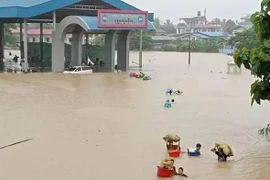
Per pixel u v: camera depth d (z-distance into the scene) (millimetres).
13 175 15242
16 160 16859
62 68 47656
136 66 58906
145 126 22578
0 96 31234
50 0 46344
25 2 49531
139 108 27406
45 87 35906
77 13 52719
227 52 103312
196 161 17078
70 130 21500
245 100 31078
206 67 59031
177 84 39594
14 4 49188
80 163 16578
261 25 15695
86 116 24703
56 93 32844
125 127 22266
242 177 15414
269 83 16203
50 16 52531
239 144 19547
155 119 24297
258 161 17172
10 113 25312
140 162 16781
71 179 14945
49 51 56469
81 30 50188
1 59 56875
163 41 138250
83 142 19375
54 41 47469
